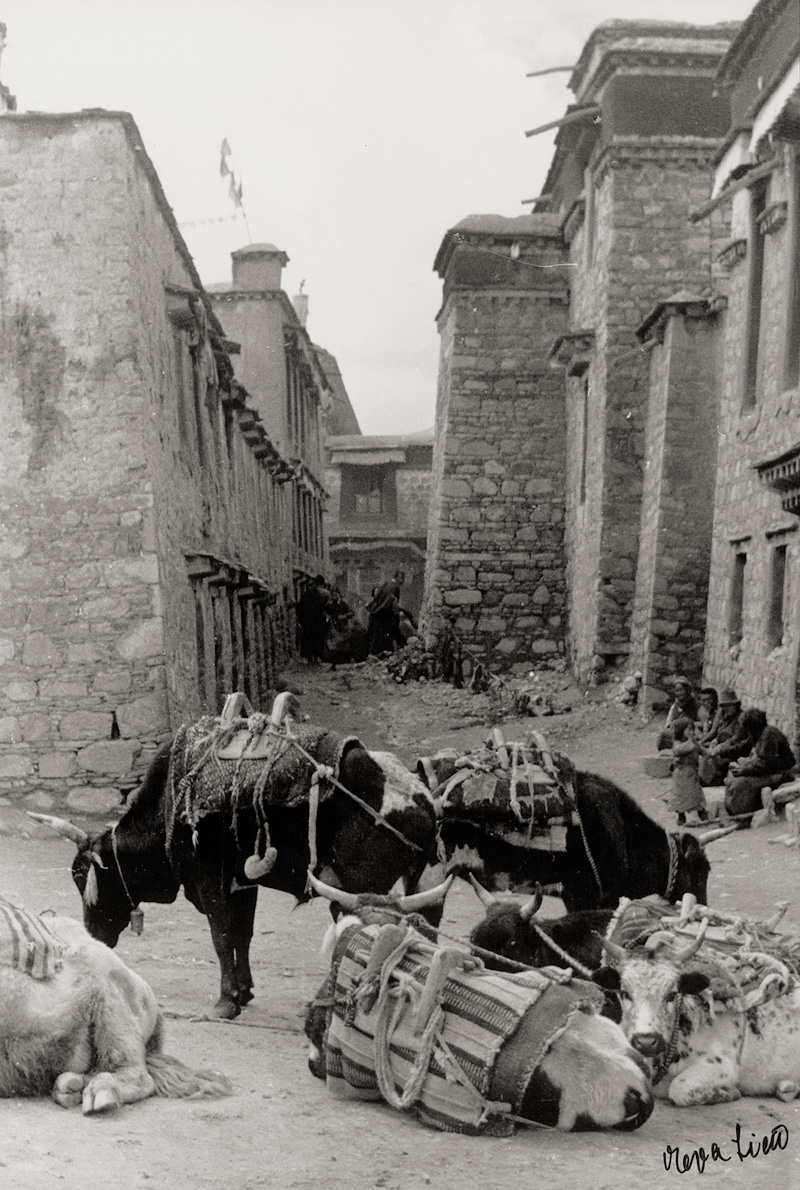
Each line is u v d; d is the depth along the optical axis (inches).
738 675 845.2
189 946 419.5
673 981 253.6
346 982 250.5
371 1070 243.8
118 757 661.9
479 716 1135.6
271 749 320.2
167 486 735.7
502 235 1384.1
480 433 1386.6
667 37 1159.6
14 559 672.4
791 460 655.1
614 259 1161.4
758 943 283.4
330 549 2204.7
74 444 674.2
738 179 855.7
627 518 1152.8
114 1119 225.0
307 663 1526.8
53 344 676.7
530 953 278.5
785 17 806.5
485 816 347.3
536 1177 209.6
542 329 1386.6
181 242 869.8
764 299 832.3
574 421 1330.0
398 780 321.1
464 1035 232.2
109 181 676.7
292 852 319.3
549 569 1373.0
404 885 325.1
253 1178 203.9
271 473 1381.6
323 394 2153.1
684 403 1041.5
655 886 365.7
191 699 764.6
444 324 1485.0
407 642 1489.9
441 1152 220.5
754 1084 266.7
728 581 890.1
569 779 355.9
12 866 544.4
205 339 900.6
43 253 676.7
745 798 650.2
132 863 344.2
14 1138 208.5
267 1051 290.0
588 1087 229.1
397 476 2237.9
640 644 1083.9
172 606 718.5
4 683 668.7
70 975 239.5
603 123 1184.2
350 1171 209.8
